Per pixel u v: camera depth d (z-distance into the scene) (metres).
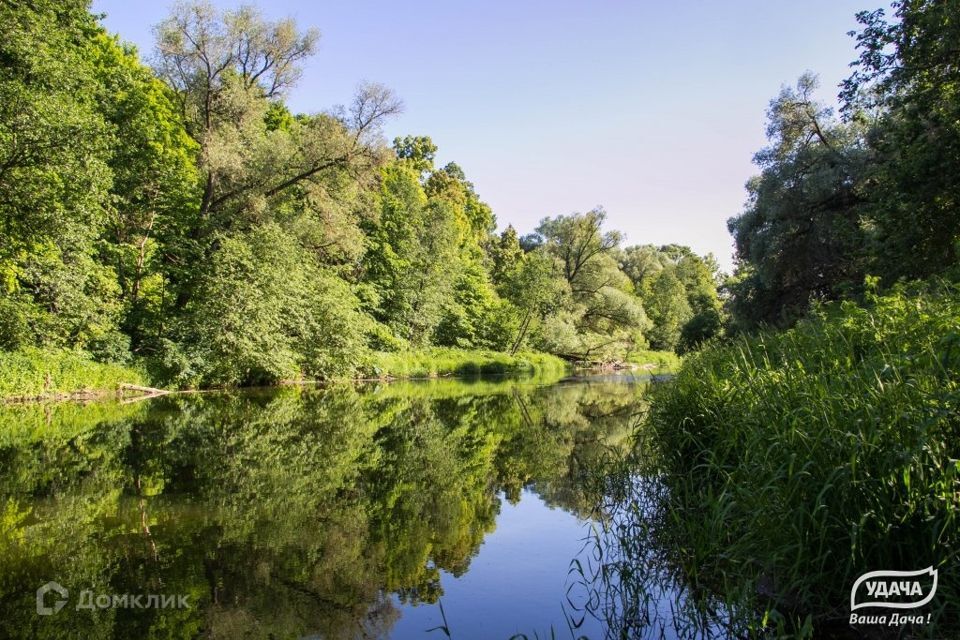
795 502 3.21
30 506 5.32
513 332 38.34
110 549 4.24
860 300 10.12
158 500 5.57
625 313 39.44
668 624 3.12
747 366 5.02
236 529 4.74
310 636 3.02
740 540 3.37
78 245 13.52
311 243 21.14
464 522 5.11
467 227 49.25
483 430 10.48
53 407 12.14
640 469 6.22
